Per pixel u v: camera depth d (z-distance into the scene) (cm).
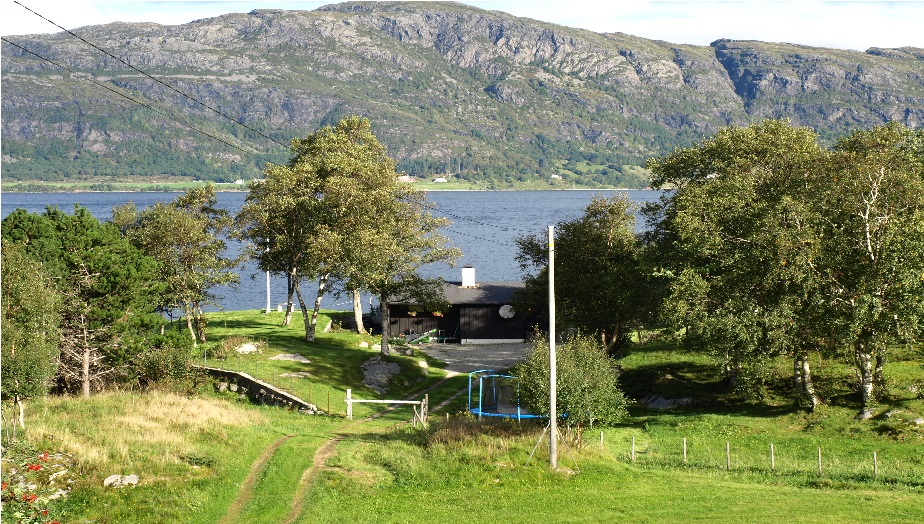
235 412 4316
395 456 3406
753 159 5616
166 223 6431
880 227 4212
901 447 3581
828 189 4562
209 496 2827
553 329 3334
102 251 4875
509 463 3316
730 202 4650
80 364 4866
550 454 3316
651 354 6262
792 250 4184
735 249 4522
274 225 6894
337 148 7594
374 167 6894
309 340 6925
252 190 7031
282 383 5278
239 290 14000
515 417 4097
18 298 3584
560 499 2942
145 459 3059
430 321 8519
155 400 4244
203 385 5297
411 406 5275
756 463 3488
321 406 4916
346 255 6241
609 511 2816
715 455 3675
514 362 7125
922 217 4097
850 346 4147
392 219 6619
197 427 3700
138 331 4988
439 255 6669
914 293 3875
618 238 5934
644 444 3972
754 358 4209
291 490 2956
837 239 4191
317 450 3581
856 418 4053
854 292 4091
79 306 4656
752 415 4425
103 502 2595
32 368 3444
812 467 3372
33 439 3078
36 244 4631
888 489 3055
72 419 3609
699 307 4406
